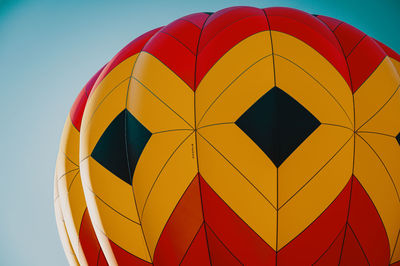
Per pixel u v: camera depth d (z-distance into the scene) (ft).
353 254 84.02
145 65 88.89
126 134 86.84
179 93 85.35
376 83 86.84
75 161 96.68
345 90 85.20
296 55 85.40
